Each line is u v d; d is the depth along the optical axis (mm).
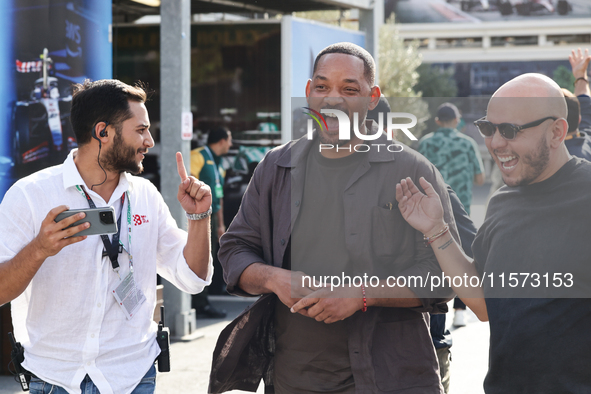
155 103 8938
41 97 5340
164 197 6746
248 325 2604
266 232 2645
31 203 2430
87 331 2455
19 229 2402
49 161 5418
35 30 5262
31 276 2242
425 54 67438
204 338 6789
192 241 2688
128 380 2500
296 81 8719
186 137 6707
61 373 2441
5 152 5074
